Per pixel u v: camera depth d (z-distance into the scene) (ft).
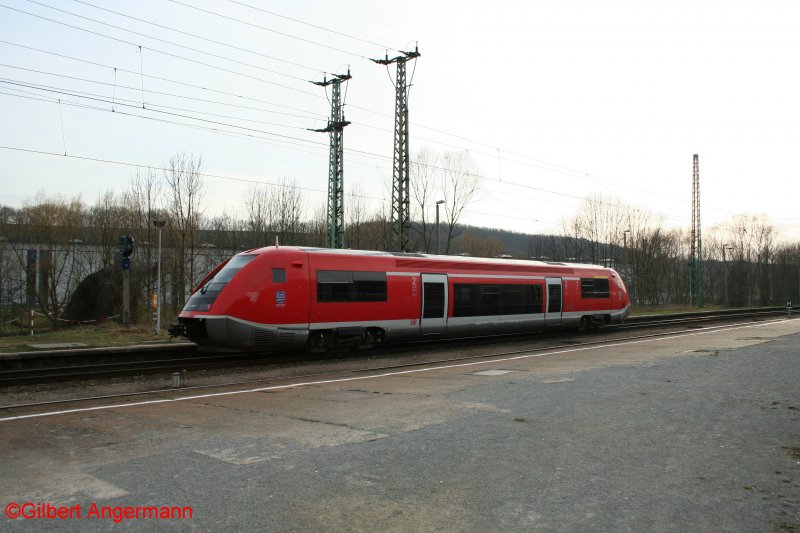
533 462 20.85
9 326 126.21
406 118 94.73
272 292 52.11
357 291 58.18
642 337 79.61
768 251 294.05
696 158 197.67
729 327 99.35
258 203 144.05
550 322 81.82
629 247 211.00
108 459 21.63
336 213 109.29
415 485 18.48
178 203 121.08
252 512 16.30
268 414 29.66
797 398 32.89
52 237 149.59
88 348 54.75
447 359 56.75
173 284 120.88
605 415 28.58
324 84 111.55
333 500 17.20
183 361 53.72
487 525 15.35
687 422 27.02
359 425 26.76
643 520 15.66
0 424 27.84
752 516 15.94
